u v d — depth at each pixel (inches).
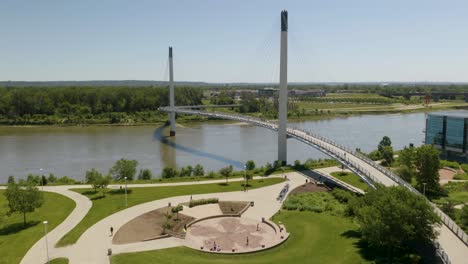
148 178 4589.1
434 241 2330.2
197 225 3036.4
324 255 2465.6
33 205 2999.5
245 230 2938.0
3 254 2529.5
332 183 4207.7
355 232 2763.3
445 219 2733.8
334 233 2783.0
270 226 3016.7
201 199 3565.5
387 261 2290.8
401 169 3890.3
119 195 3752.5
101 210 3326.8
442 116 5743.1
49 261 2425.0
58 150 6658.5
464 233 2468.0
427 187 3727.9
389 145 5615.2
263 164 5723.4
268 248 2620.6
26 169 5344.5
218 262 2406.5
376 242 2283.5
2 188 4089.6
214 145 7313.0
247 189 3996.1
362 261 2330.2
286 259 2447.1
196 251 2581.2
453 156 5708.7
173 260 2442.2
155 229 2935.5
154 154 6417.3
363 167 4136.3
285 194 3823.8
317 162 5290.4
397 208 2213.3
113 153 6446.9
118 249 2605.8
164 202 3540.8
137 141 7687.0
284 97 5438.0
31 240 2733.8
